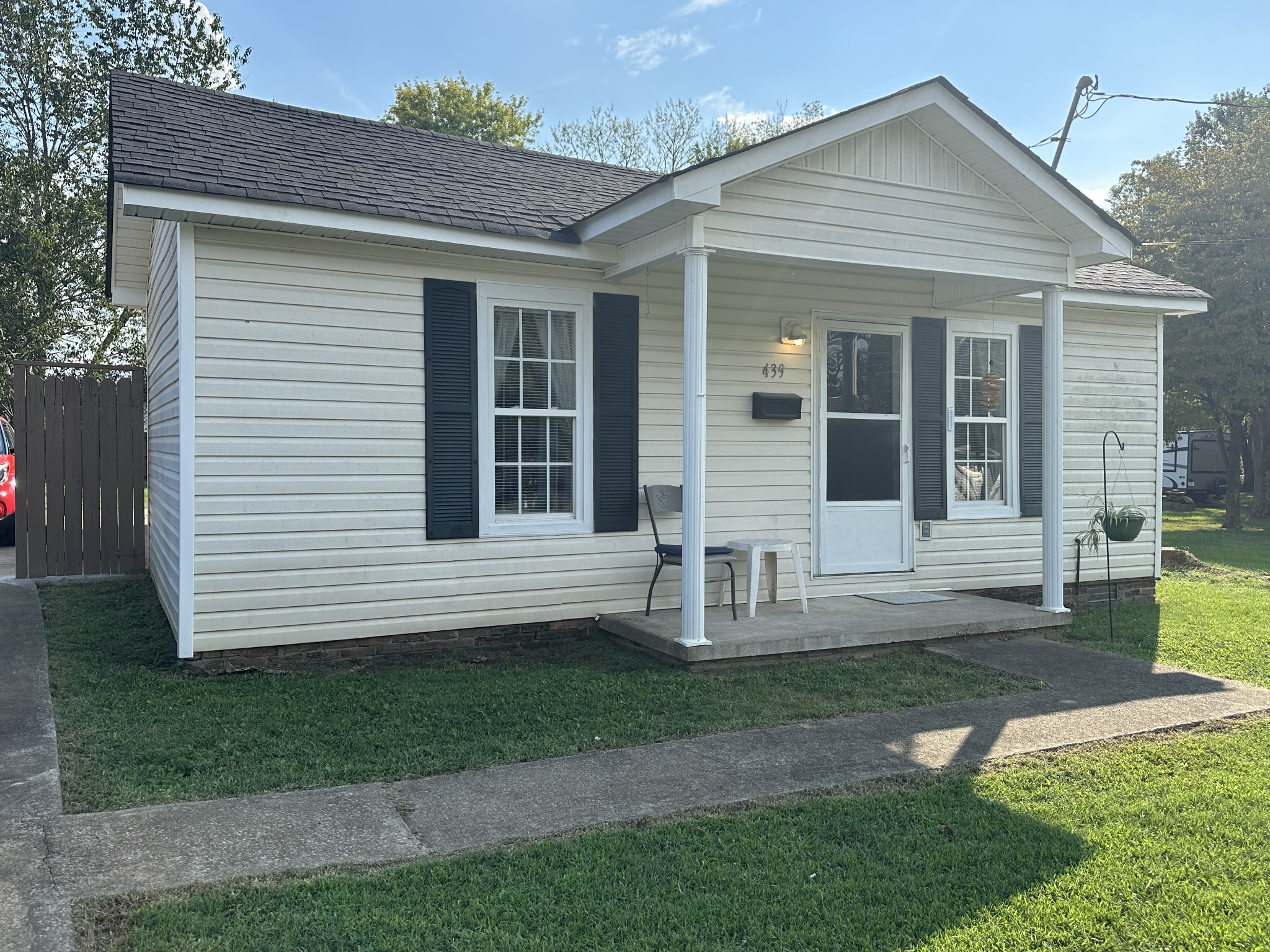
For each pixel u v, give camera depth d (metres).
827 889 3.16
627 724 5.02
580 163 8.88
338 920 2.86
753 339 7.73
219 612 5.89
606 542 7.20
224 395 5.85
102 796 3.85
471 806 3.85
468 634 6.70
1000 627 7.23
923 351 8.43
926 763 4.47
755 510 7.78
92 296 18.44
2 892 2.97
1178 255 19.14
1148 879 3.25
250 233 5.89
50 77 18.41
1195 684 5.98
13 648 6.42
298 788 4.03
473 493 6.65
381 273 6.32
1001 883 3.23
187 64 19.58
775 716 5.21
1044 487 7.61
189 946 2.68
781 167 6.23
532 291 6.88
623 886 3.14
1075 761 4.51
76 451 9.80
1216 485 26.08
